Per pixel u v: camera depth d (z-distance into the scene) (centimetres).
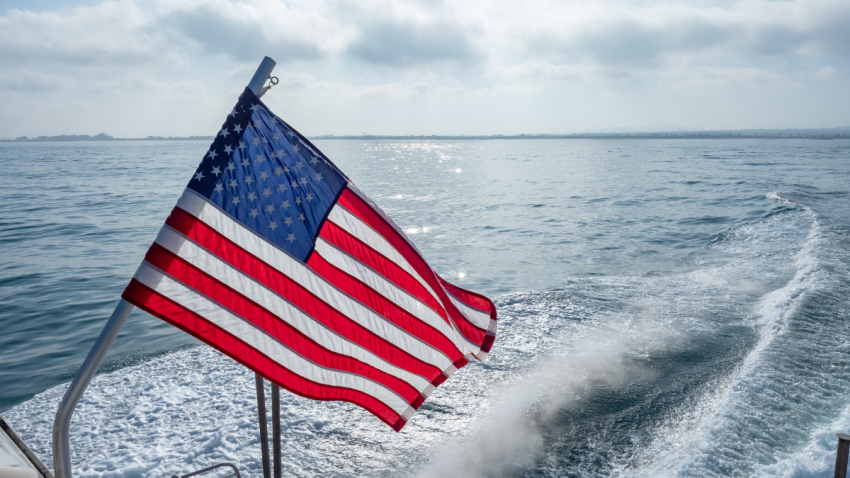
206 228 293
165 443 711
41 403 832
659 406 787
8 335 1173
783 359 904
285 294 308
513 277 1600
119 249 2081
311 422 754
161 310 276
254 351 300
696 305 1240
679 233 2203
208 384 873
